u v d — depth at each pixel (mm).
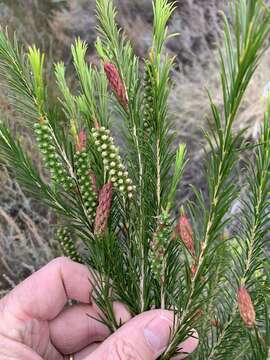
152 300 140
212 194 91
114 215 130
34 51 111
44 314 168
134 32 418
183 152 116
